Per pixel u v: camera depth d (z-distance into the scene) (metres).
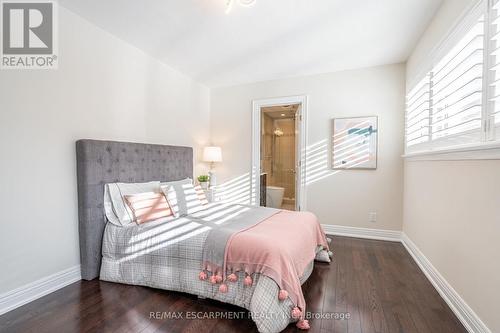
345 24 2.36
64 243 2.09
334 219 3.60
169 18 2.26
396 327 1.59
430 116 2.31
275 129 6.81
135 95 2.83
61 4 2.05
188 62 3.27
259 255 1.64
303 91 3.74
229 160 4.30
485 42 1.46
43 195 1.95
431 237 2.23
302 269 1.80
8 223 1.75
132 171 2.62
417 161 2.66
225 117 4.31
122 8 2.10
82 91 2.25
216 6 2.08
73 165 2.17
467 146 1.49
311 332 1.53
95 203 2.21
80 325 1.59
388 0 2.01
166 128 3.34
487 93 1.44
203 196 3.19
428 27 2.38
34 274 1.89
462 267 1.68
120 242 2.15
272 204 5.68
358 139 3.43
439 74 2.18
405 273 2.34
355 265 2.52
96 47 2.37
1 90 1.73
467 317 1.58
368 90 3.39
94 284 2.12
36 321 1.63
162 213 2.43
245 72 3.62
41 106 1.94
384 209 3.35
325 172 3.63
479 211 1.49
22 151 1.83
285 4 2.05
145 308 1.78
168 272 1.97
